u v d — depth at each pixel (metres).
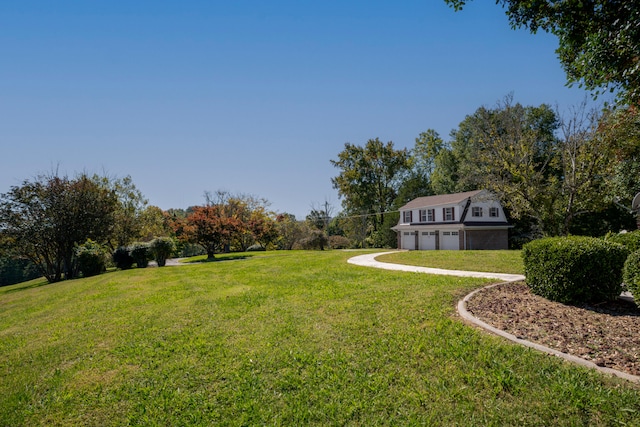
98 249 22.61
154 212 42.59
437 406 3.70
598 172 19.03
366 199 46.75
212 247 30.02
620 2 4.41
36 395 4.65
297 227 45.28
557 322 5.61
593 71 4.88
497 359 4.43
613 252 6.62
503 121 24.67
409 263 15.16
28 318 9.27
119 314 8.39
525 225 31.66
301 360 4.99
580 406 3.42
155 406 4.15
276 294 9.26
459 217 29.84
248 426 3.66
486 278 9.89
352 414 3.71
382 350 5.07
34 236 22.89
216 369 4.95
